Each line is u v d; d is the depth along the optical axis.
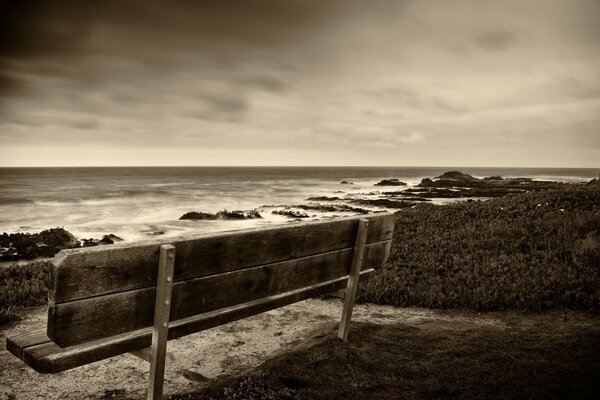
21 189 74.31
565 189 20.44
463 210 17.78
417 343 4.41
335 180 131.00
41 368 2.19
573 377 3.51
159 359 2.58
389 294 6.76
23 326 5.53
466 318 5.85
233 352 4.53
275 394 3.28
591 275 7.41
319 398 3.26
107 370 4.04
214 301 2.91
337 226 3.94
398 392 3.35
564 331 5.05
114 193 66.50
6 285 7.23
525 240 10.86
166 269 2.46
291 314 5.88
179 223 34.44
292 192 74.56
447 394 3.30
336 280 4.16
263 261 3.22
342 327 4.38
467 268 8.43
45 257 21.17
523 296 6.52
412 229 14.37
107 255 2.24
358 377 3.60
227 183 104.31
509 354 4.06
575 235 10.49
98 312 2.27
